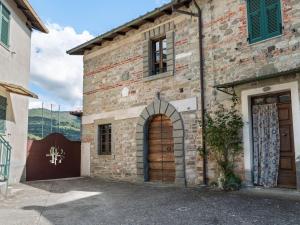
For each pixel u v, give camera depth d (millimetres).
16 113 11398
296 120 7191
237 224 5148
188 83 9578
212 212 5930
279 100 7816
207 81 9109
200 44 9312
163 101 10203
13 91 10602
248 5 8336
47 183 11523
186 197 7461
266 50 7832
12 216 6180
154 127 10719
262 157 7984
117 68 12141
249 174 7961
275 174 7734
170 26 10289
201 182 8969
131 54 11609
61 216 6141
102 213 6297
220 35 8914
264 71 7828
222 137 8312
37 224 5559
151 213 6109
